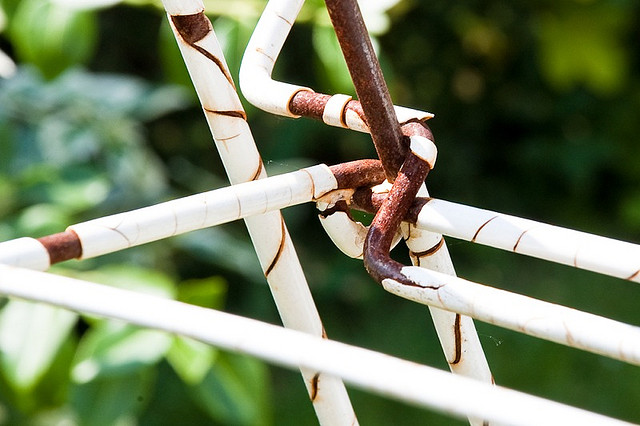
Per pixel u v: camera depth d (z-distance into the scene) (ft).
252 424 1.18
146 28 2.37
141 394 1.16
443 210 0.63
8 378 1.16
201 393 1.17
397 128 0.64
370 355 0.50
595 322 0.54
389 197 0.63
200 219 0.62
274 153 2.33
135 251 1.65
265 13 0.71
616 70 2.45
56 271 1.19
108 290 0.54
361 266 2.47
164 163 2.44
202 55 0.66
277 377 2.33
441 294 0.58
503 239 0.62
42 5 1.25
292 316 0.70
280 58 2.25
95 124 1.72
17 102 1.69
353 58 0.62
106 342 1.12
